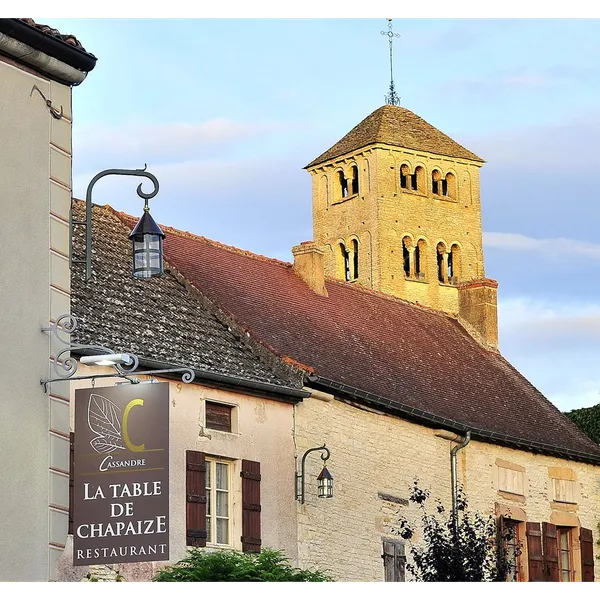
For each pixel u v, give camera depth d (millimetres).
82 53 31000
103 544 28250
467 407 51781
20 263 29500
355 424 44594
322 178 138875
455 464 48531
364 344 50906
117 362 28531
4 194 29344
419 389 50344
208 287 46156
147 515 28078
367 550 44000
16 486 28766
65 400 30281
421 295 133875
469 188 138125
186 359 39406
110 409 28672
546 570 51562
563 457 53688
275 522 40875
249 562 34188
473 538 44219
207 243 49875
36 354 29641
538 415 55344
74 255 41156
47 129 30672
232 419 40312
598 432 60125
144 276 28875
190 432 38625
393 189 134125
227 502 39781
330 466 43219
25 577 28781
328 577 36906
